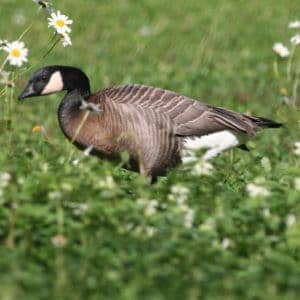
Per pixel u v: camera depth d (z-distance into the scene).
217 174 14.34
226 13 37.16
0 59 24.83
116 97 14.56
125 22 34.97
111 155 14.56
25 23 32.78
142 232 11.09
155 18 36.00
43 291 9.67
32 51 29.11
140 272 10.14
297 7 38.53
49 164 14.12
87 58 29.16
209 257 10.64
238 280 10.20
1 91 16.16
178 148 14.72
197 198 12.36
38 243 10.95
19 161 13.80
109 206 11.55
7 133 16.47
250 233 11.55
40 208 11.09
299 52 28.17
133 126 14.35
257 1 39.34
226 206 11.97
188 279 10.18
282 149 18.45
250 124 15.16
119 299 9.66
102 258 10.44
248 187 12.30
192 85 25.88
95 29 33.34
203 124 14.79
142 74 27.02
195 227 11.77
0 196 11.50
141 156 14.47
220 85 26.06
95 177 12.31
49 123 20.94
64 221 11.16
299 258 11.23
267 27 34.97
